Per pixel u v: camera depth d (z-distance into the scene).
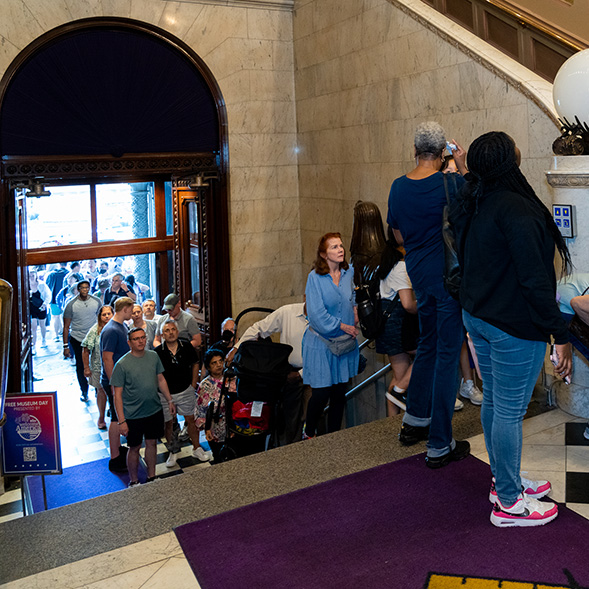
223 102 9.04
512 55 5.86
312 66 8.88
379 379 5.82
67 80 8.23
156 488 3.39
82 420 9.21
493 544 2.67
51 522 3.11
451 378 3.27
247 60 9.10
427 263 3.21
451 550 2.65
